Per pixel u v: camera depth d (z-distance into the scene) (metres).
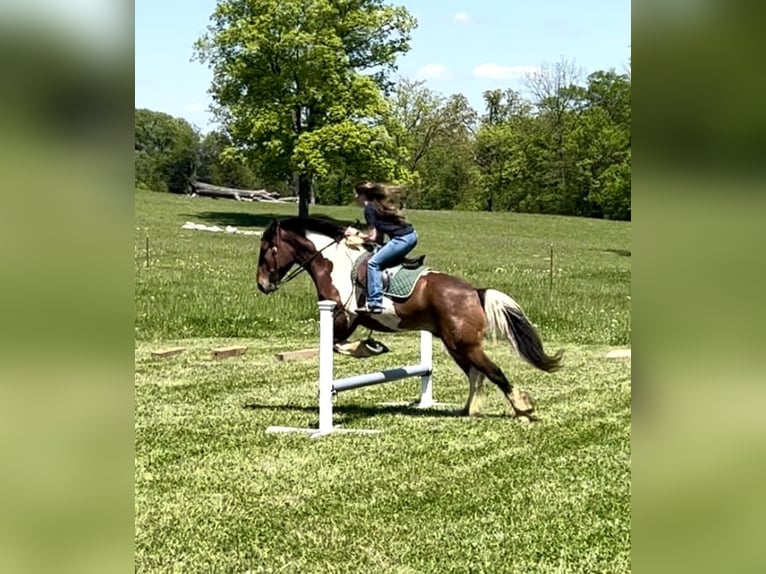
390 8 58.66
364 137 53.59
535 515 6.71
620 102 75.19
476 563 5.73
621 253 44.44
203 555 5.89
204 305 18.62
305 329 17.44
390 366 14.27
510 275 30.72
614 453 8.58
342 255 10.20
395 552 5.94
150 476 7.82
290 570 5.63
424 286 10.07
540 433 9.49
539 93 76.69
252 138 55.47
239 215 55.31
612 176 69.88
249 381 12.61
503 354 15.12
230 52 56.31
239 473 7.93
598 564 5.67
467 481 7.65
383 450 8.76
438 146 77.56
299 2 54.97
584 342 16.45
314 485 7.57
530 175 76.94
